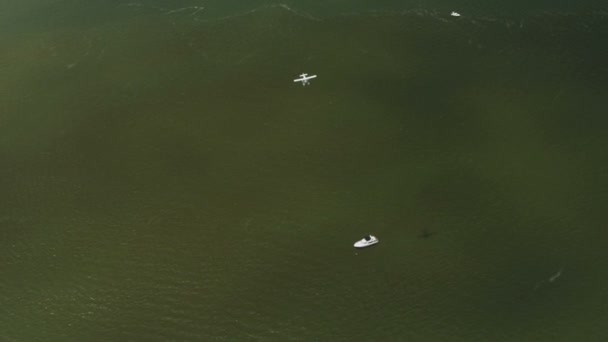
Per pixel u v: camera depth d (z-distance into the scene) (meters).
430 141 198.12
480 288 159.88
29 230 180.25
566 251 166.75
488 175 187.00
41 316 159.50
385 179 187.75
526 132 198.75
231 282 164.62
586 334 148.88
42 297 163.62
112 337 154.50
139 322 157.12
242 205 183.38
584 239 169.00
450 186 184.62
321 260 168.12
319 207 181.38
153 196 187.38
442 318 154.12
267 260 169.00
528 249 167.75
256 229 176.75
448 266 165.12
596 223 172.50
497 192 182.25
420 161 192.50
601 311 153.00
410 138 199.38
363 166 192.00
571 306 154.75
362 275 164.00
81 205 186.25
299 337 152.00
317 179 189.12
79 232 179.12
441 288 160.25
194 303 160.38
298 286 162.62
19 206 187.00
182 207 183.88
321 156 195.88
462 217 176.50
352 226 175.75
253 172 192.50
